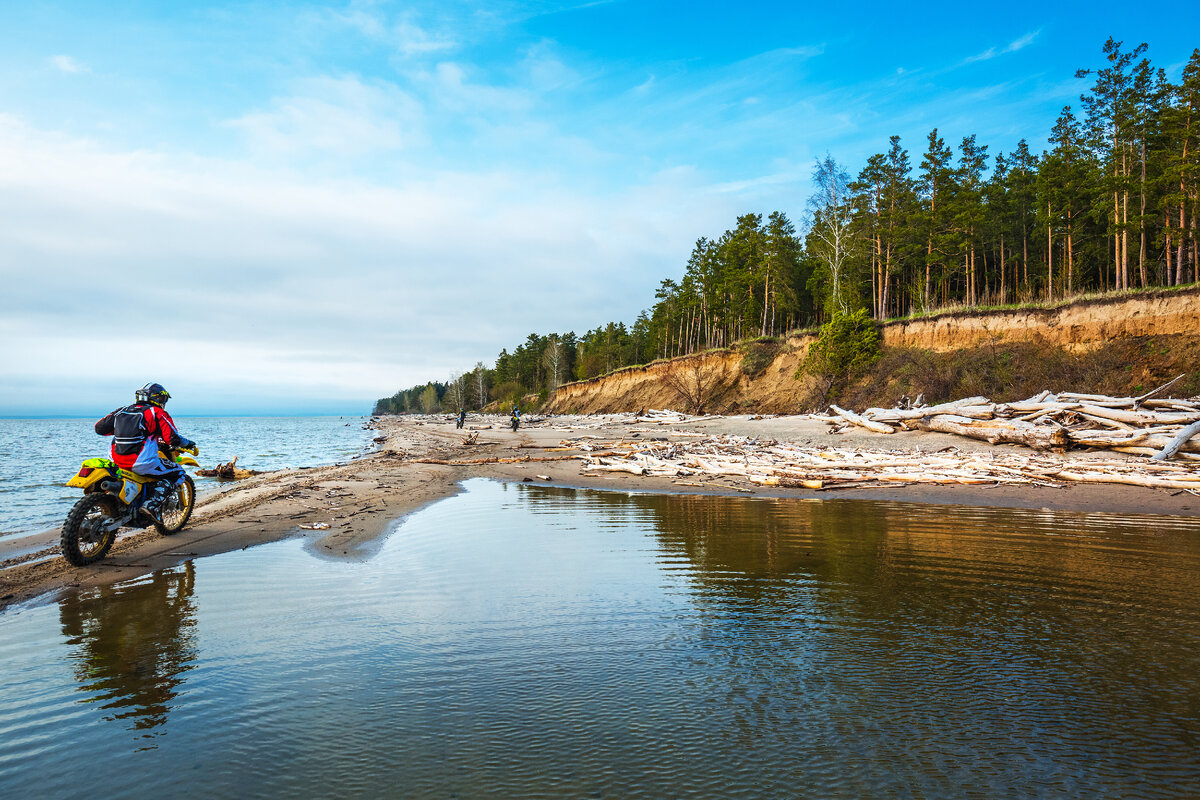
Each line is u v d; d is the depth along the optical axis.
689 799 2.30
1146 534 7.71
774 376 42.66
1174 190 36.41
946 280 52.72
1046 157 42.50
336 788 2.40
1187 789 2.33
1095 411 15.58
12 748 2.71
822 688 3.30
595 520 8.92
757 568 6.05
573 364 121.69
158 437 7.37
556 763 2.57
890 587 5.36
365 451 29.80
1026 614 4.57
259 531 7.96
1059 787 2.35
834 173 43.25
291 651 3.89
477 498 11.40
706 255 71.88
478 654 3.82
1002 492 11.27
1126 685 3.31
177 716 3.03
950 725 2.87
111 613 4.70
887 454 14.87
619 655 3.79
